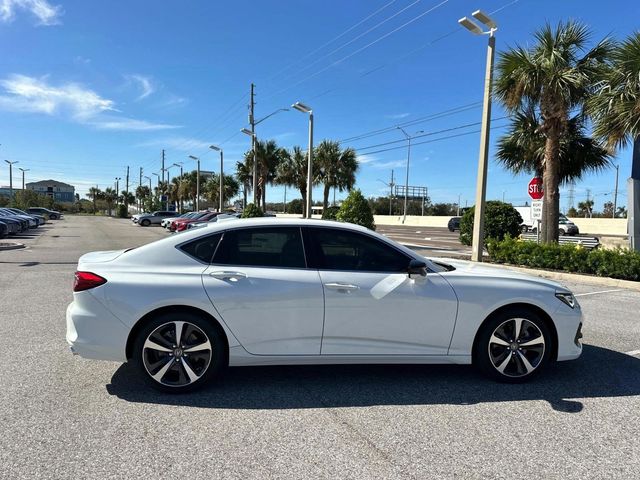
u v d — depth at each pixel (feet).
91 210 358.43
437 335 14.24
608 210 277.23
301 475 9.63
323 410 12.76
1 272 39.19
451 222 150.10
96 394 13.56
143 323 13.43
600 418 12.53
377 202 345.31
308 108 86.84
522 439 11.30
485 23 47.52
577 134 54.24
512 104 48.32
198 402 13.14
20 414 12.20
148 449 10.56
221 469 9.80
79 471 9.63
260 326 13.53
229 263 13.92
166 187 297.33
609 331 22.17
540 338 14.79
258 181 140.97
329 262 14.20
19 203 228.84
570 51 46.26
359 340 13.92
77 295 13.42
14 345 18.24
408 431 11.62
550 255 44.21
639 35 37.50
